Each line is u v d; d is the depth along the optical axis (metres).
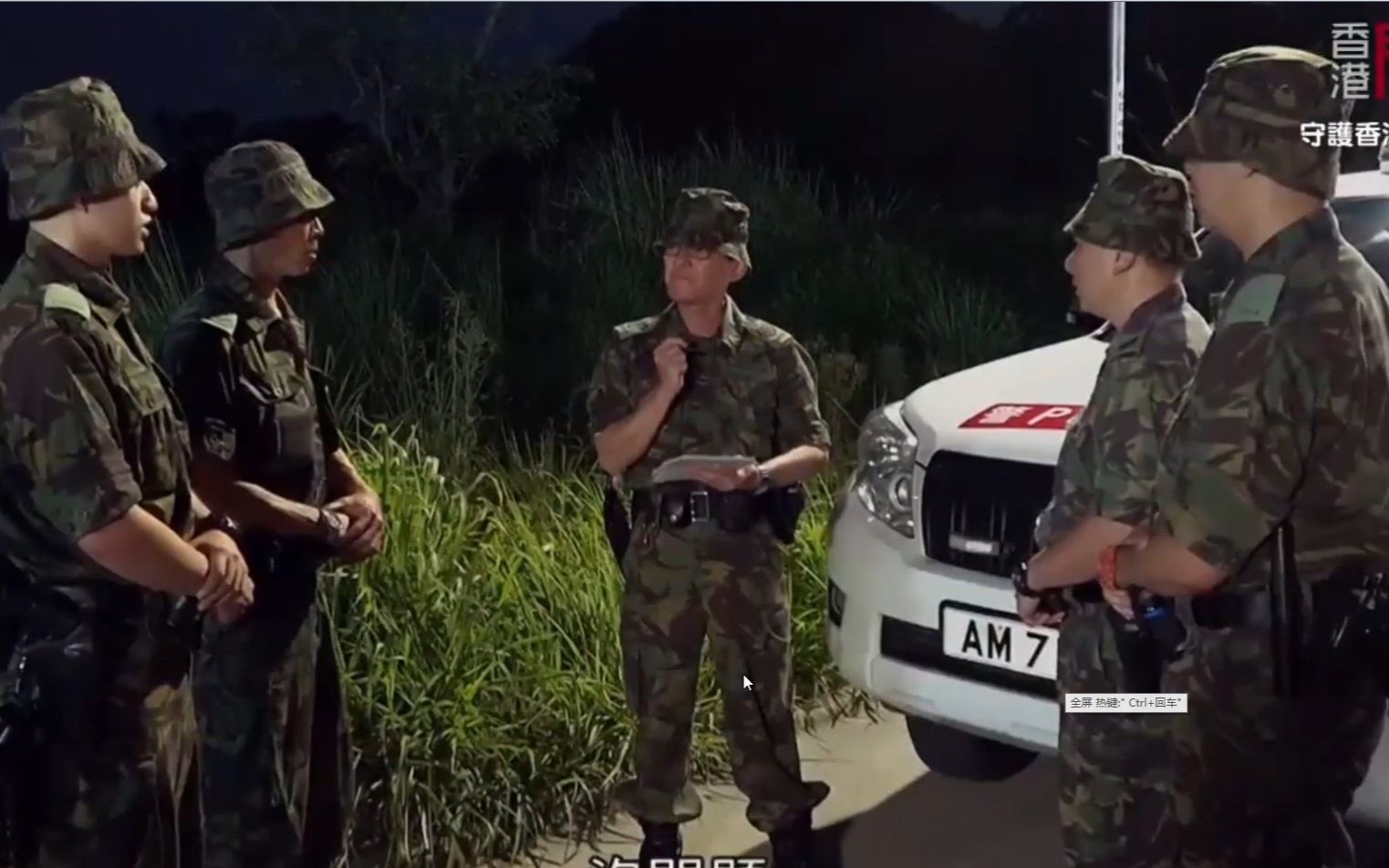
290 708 2.57
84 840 2.03
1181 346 2.24
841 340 6.90
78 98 2.04
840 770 3.78
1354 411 1.96
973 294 7.54
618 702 3.65
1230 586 2.03
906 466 3.22
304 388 2.60
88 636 2.02
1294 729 2.03
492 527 4.03
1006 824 3.43
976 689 2.99
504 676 3.55
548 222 7.89
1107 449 2.26
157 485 2.12
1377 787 2.46
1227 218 2.05
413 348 5.63
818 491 4.90
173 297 5.40
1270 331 1.95
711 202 2.82
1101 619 2.31
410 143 8.20
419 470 3.99
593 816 3.46
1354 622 2.01
